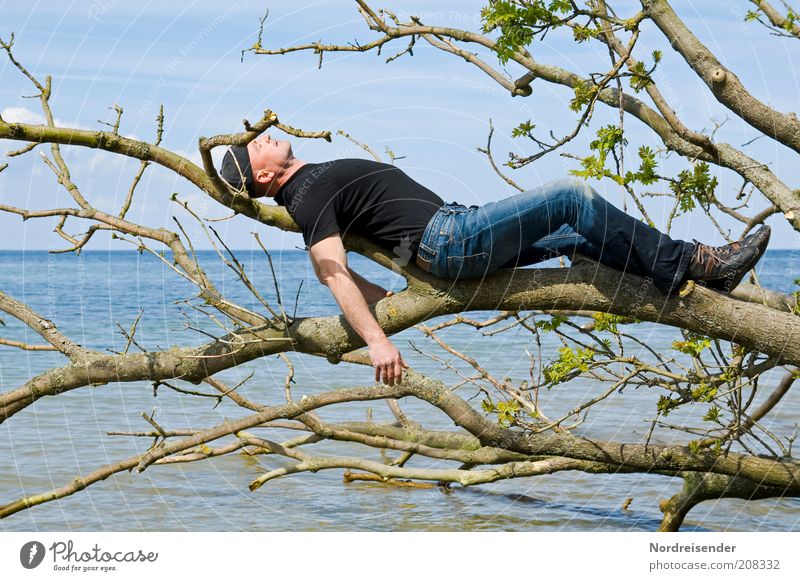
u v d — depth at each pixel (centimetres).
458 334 1567
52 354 1496
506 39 390
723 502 643
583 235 347
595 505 632
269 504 624
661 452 479
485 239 344
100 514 593
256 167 373
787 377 562
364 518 588
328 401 466
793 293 421
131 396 1026
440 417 900
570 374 420
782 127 380
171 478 690
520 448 470
